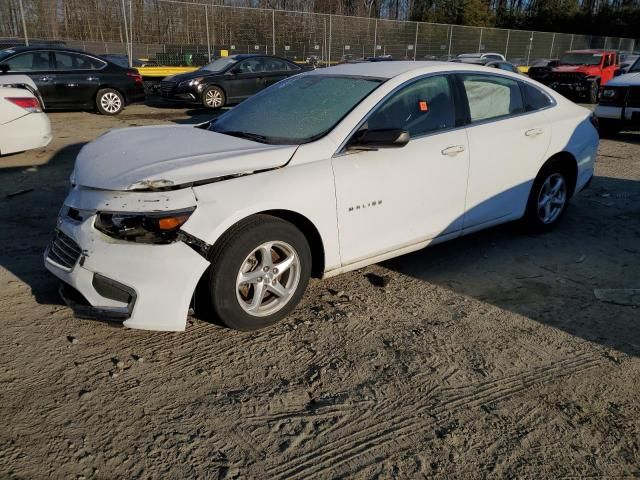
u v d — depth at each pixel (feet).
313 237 11.68
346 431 8.56
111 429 8.41
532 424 8.80
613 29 133.90
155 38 64.44
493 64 56.08
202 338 11.00
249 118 13.56
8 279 13.20
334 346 10.86
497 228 17.95
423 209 13.17
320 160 11.37
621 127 33.86
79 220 10.43
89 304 10.07
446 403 9.28
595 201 21.03
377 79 13.08
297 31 71.46
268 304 11.29
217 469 7.73
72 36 60.49
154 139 12.33
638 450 8.29
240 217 10.20
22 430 8.30
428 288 13.55
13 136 24.73
